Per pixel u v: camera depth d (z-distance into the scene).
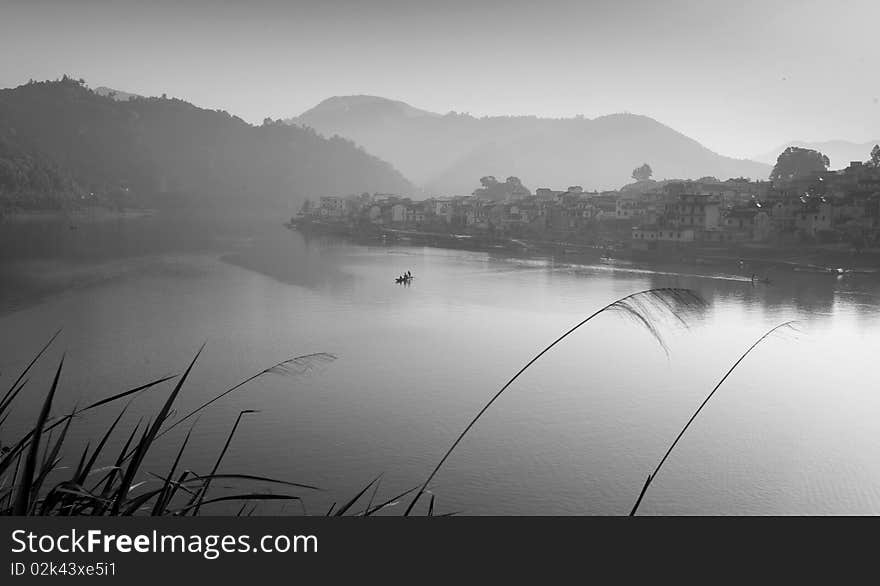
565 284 89.56
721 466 30.28
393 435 33.56
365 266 111.19
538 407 37.75
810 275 96.19
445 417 36.19
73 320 62.94
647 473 29.50
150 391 40.41
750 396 39.94
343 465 30.03
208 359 49.09
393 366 47.00
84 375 44.34
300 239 168.50
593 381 42.66
